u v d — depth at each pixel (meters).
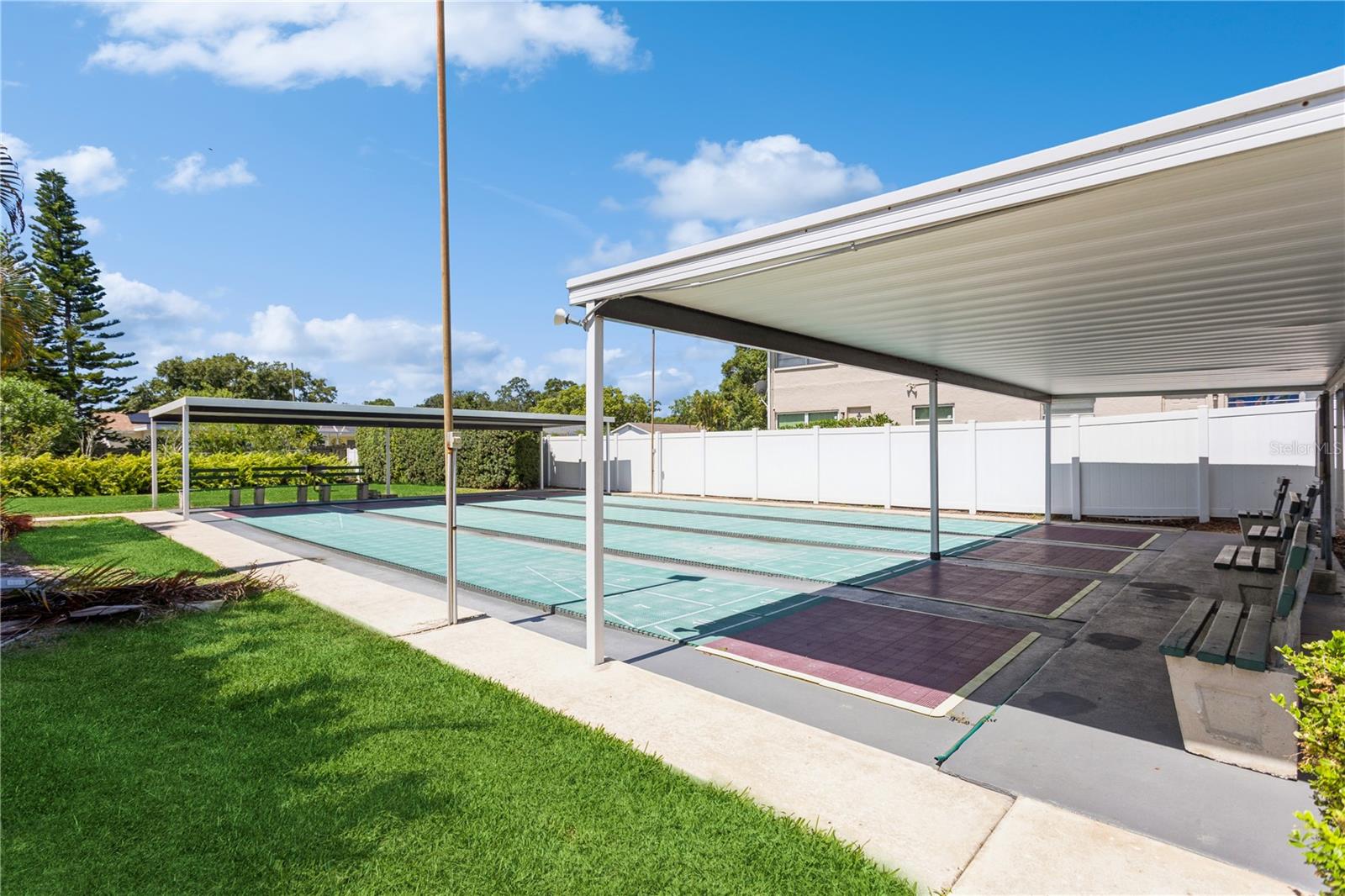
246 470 21.53
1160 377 10.29
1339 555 9.31
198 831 2.90
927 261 4.04
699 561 10.06
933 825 3.02
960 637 6.09
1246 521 8.57
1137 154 2.56
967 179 3.00
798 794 3.28
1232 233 3.55
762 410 43.69
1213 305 5.31
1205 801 3.24
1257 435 12.76
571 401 54.88
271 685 4.66
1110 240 3.66
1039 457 14.67
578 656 5.50
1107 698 4.59
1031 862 2.74
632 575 9.20
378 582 8.76
